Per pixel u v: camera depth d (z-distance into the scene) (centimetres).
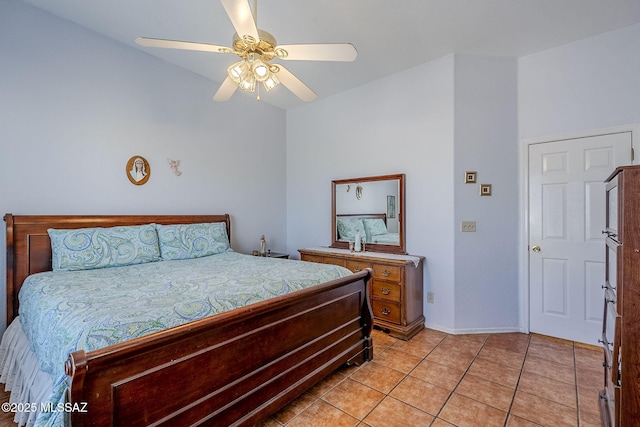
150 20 248
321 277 207
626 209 126
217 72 343
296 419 172
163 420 119
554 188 280
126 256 252
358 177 371
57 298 155
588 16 234
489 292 298
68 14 245
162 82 316
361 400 189
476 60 296
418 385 205
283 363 170
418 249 320
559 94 276
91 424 100
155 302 143
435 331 302
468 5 223
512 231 298
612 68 252
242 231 397
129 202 292
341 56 178
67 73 254
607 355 165
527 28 251
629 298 125
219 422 138
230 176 383
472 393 196
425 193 314
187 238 301
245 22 148
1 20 224
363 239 362
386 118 345
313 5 223
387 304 295
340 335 214
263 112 425
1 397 183
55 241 231
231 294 159
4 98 226
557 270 279
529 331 293
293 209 451
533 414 175
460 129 295
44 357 131
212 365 136
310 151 428
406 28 253
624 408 125
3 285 225
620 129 248
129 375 110
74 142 258
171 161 323
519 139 296
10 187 228
